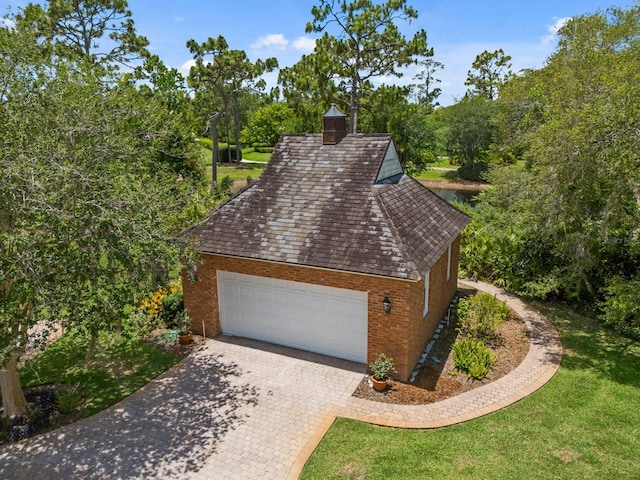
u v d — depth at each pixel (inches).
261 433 391.2
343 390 454.3
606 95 520.7
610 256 652.1
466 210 1098.1
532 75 1453.0
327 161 589.3
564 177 548.1
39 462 362.0
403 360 465.7
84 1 1249.4
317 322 519.5
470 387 457.1
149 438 388.5
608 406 422.6
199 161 964.0
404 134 1775.3
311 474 341.1
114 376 489.4
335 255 473.4
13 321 341.1
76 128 373.7
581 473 336.2
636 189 534.3
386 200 528.1
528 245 715.4
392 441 375.2
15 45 382.6
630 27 959.6
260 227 537.3
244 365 506.6
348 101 1609.3
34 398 446.0
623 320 552.7
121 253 355.9
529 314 644.1
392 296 454.0
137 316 384.5
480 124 2226.9
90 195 348.5
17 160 331.3
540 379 470.6
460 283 771.4
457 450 362.3
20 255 312.3
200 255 546.6
